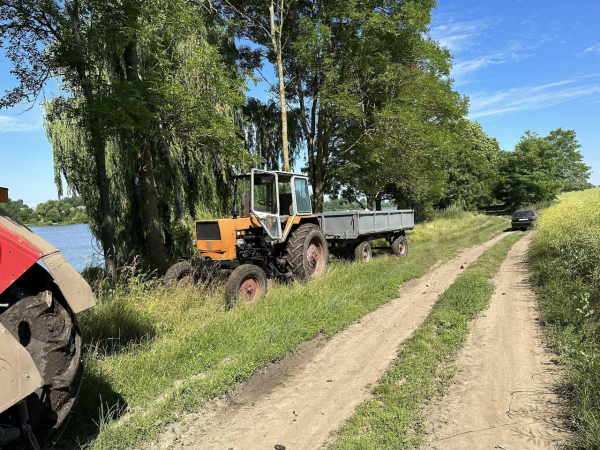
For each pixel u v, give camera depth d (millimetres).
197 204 13875
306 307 6598
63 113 9914
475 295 7164
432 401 3656
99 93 7793
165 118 8570
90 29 8086
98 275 8398
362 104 14938
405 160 14766
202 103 8578
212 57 8656
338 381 4234
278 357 4762
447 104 15680
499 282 8812
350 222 10656
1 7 7676
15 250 2469
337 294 7441
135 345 4969
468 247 15633
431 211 32562
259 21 14383
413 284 9008
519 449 2900
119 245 12273
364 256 11234
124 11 7730
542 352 4680
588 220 9344
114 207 12234
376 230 11562
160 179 12383
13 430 2266
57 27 8211
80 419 3465
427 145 14406
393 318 6391
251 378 4328
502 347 4895
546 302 6371
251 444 3164
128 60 9547
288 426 3406
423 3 13516
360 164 16281
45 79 8602
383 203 37125
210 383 4035
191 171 13875
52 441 2781
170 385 4090
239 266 6930
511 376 4102
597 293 5727
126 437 3195
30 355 2320
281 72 12938
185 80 10633
